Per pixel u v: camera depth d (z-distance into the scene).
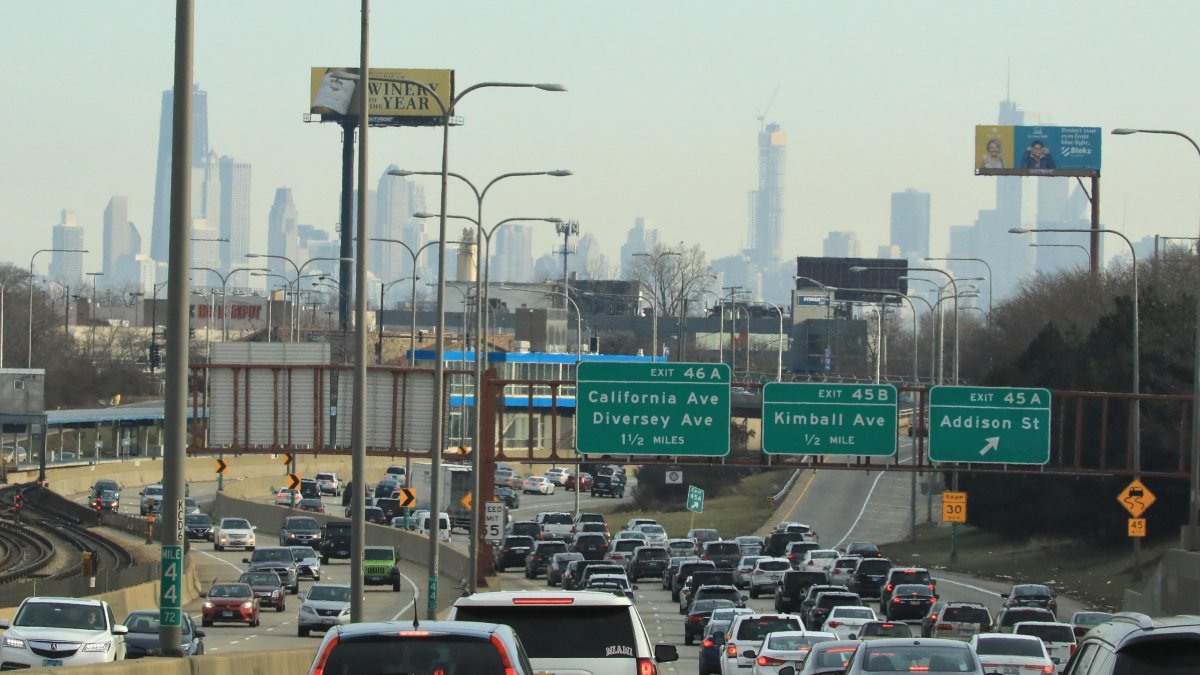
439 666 40.47
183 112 65.50
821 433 182.12
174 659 70.69
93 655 95.06
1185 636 42.25
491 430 190.50
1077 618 145.00
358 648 40.66
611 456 189.50
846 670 68.44
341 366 199.62
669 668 139.50
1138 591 190.00
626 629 54.66
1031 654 97.06
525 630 54.47
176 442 68.00
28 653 93.62
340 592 163.62
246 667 85.00
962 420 181.25
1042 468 182.38
